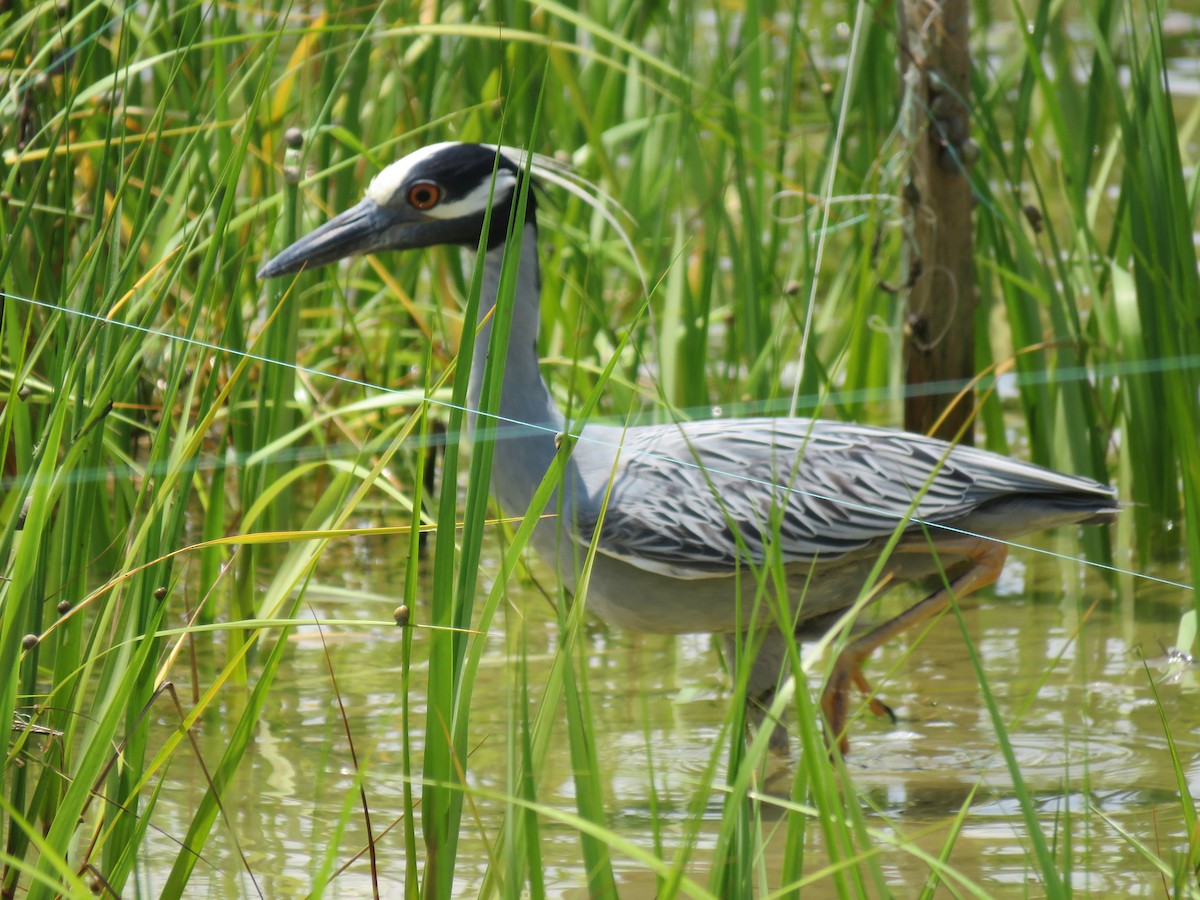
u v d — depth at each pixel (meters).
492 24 13.55
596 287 12.88
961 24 12.03
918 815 8.34
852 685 10.38
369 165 13.41
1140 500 12.21
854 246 13.97
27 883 7.22
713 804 8.54
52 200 10.82
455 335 13.30
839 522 9.13
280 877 7.51
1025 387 12.66
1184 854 6.31
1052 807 8.38
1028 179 18.56
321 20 12.59
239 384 11.41
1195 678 10.18
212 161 12.62
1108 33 12.11
